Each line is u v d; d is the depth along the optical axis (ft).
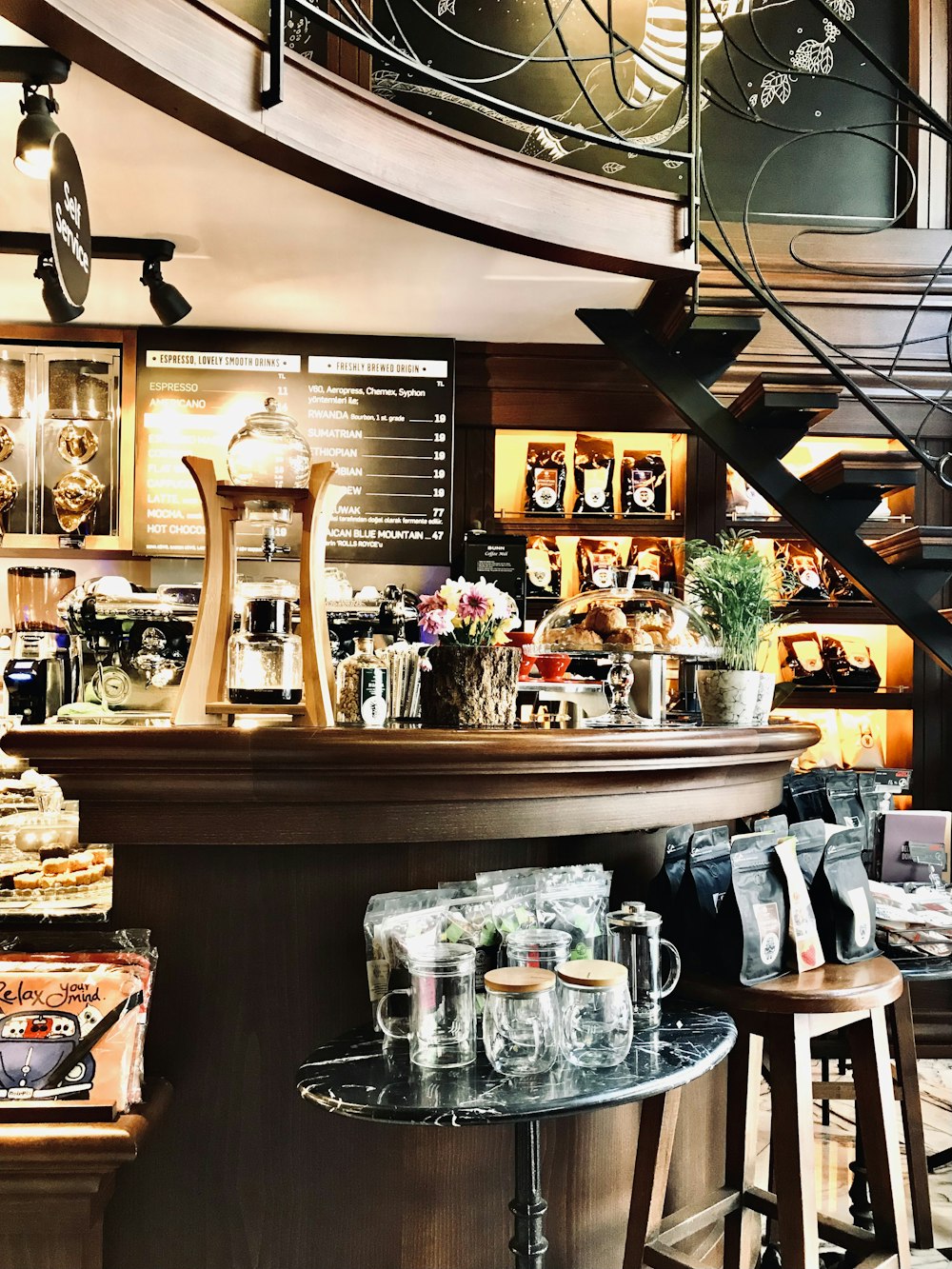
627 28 14.99
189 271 12.25
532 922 6.10
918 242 14.98
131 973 5.55
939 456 15.28
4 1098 5.30
